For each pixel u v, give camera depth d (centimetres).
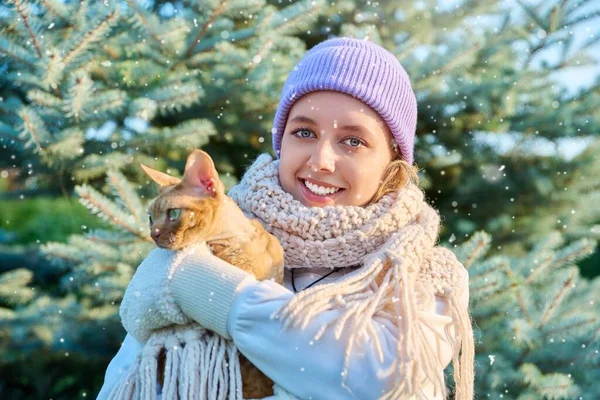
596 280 389
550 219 432
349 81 169
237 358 147
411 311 149
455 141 425
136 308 150
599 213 441
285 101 179
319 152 167
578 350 352
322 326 142
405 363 141
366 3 423
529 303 348
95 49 342
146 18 337
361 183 170
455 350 158
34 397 406
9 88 374
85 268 336
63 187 390
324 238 166
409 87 183
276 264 160
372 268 155
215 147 408
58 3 327
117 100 320
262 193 172
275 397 145
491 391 340
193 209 147
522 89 414
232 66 355
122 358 166
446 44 409
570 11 418
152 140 350
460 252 342
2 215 789
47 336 375
